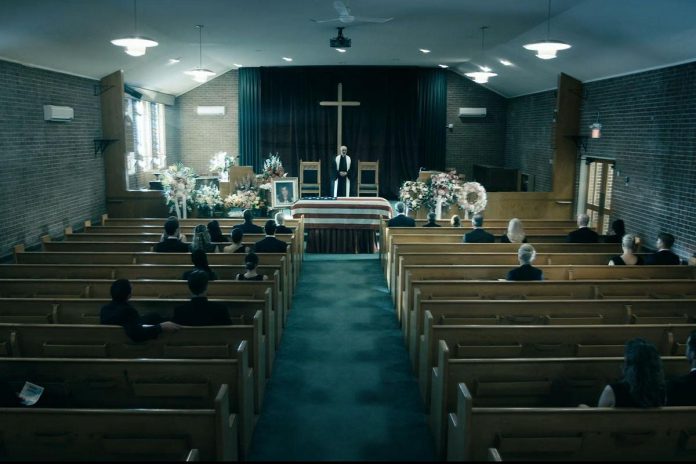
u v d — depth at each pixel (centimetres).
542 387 391
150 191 1234
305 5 865
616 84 1104
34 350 446
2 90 877
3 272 643
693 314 530
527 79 1509
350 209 1111
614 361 392
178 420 319
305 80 1783
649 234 994
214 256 691
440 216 1116
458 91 1847
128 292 455
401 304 686
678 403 338
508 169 1641
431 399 449
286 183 1261
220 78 1866
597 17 867
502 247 762
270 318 548
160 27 1020
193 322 457
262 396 497
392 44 1288
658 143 963
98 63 1102
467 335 458
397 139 1820
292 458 410
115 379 386
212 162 1745
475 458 320
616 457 322
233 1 827
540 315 517
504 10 890
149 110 1670
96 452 321
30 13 762
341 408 488
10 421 315
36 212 978
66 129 1075
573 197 1275
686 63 881
